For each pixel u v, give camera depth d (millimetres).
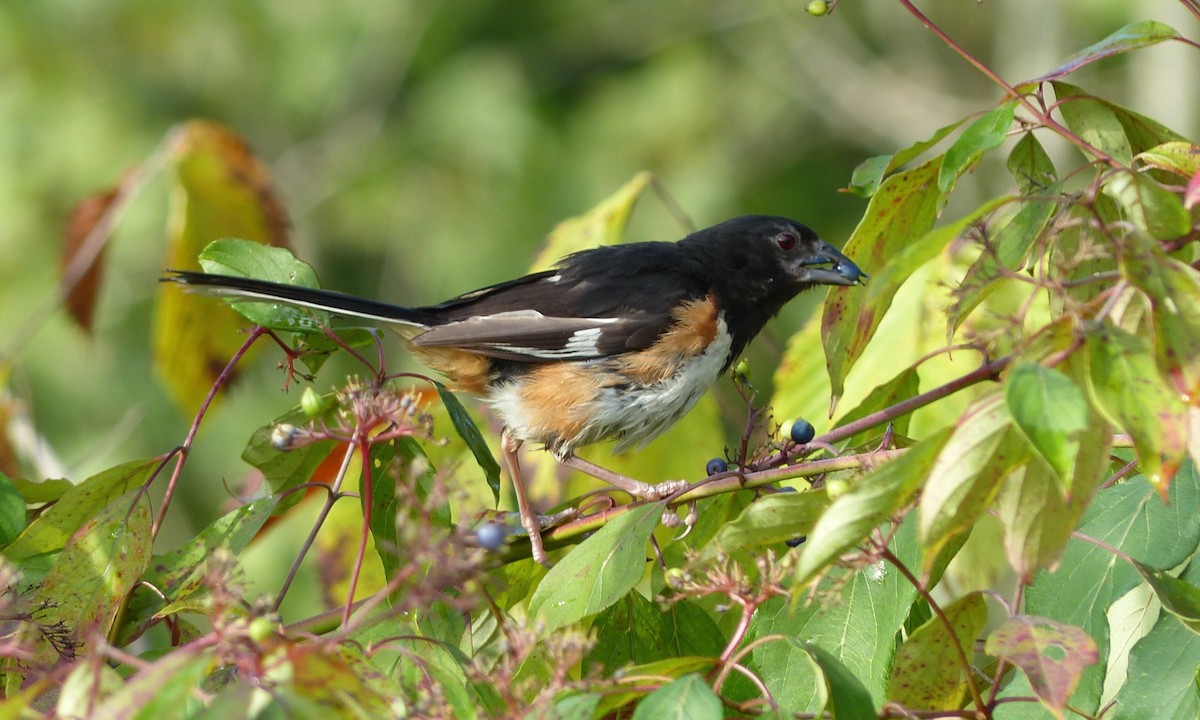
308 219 21109
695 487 5418
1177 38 5082
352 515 7066
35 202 19953
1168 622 4980
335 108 21844
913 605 5660
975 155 5012
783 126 21469
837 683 4016
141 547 5492
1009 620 4156
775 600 5180
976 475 3709
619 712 4633
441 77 21797
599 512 6082
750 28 22078
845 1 22609
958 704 4762
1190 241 4555
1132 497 5168
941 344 7211
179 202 8289
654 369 7969
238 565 4660
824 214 20984
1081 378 3803
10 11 21109
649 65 21812
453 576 3883
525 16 22312
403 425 4832
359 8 22219
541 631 4566
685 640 5629
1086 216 4617
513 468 7988
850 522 3785
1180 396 3650
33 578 5734
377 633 5219
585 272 8234
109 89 21094
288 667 3473
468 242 20578
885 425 6125
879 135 21359
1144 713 4832
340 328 6375
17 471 8445
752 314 8758
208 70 21781
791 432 5691
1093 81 19750
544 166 20891
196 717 3438
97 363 18281
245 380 8445
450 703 4160
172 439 17984
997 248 5102
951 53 22281
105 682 3604
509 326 7836
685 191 20422
